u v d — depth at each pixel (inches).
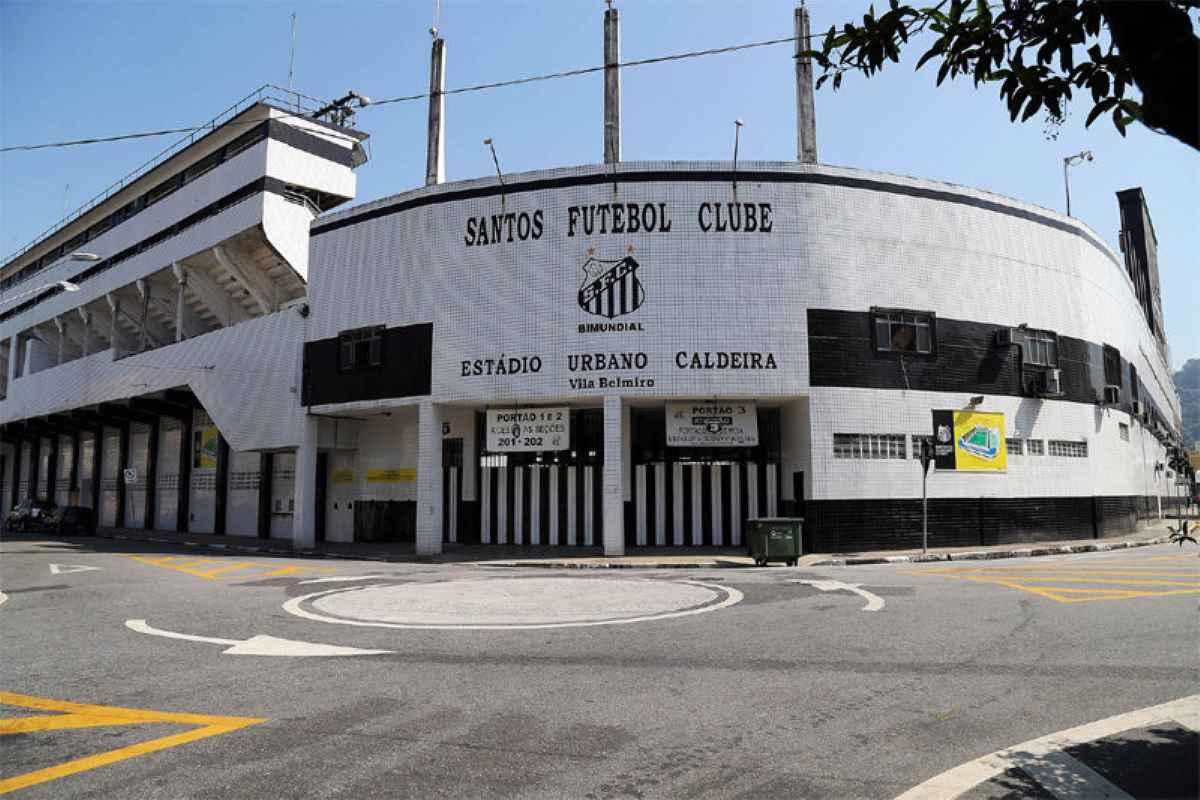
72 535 1433.3
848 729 217.3
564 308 876.0
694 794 173.0
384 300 978.1
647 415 992.2
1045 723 220.1
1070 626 358.9
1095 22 144.3
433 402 918.4
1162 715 223.8
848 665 290.2
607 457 845.8
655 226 870.4
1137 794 165.8
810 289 867.4
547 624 386.0
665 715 231.5
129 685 275.6
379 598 493.7
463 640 346.6
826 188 885.8
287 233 1316.4
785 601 454.0
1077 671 277.7
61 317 1895.9
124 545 1163.3
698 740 209.5
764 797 171.0
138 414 1638.8
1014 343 954.1
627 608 437.1
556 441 906.1
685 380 848.9
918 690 255.3
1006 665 287.4
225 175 1403.8
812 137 986.7
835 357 863.7
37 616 447.2
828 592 491.5
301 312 1074.7
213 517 1439.5
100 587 586.6
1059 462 990.4
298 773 187.0
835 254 879.7
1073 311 1043.9
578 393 860.6
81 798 173.5
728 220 870.4
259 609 454.0
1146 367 1547.7
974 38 160.9
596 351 861.8
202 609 458.3
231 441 1176.2
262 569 740.7
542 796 172.4
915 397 892.6
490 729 219.8
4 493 2364.7
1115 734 207.8
